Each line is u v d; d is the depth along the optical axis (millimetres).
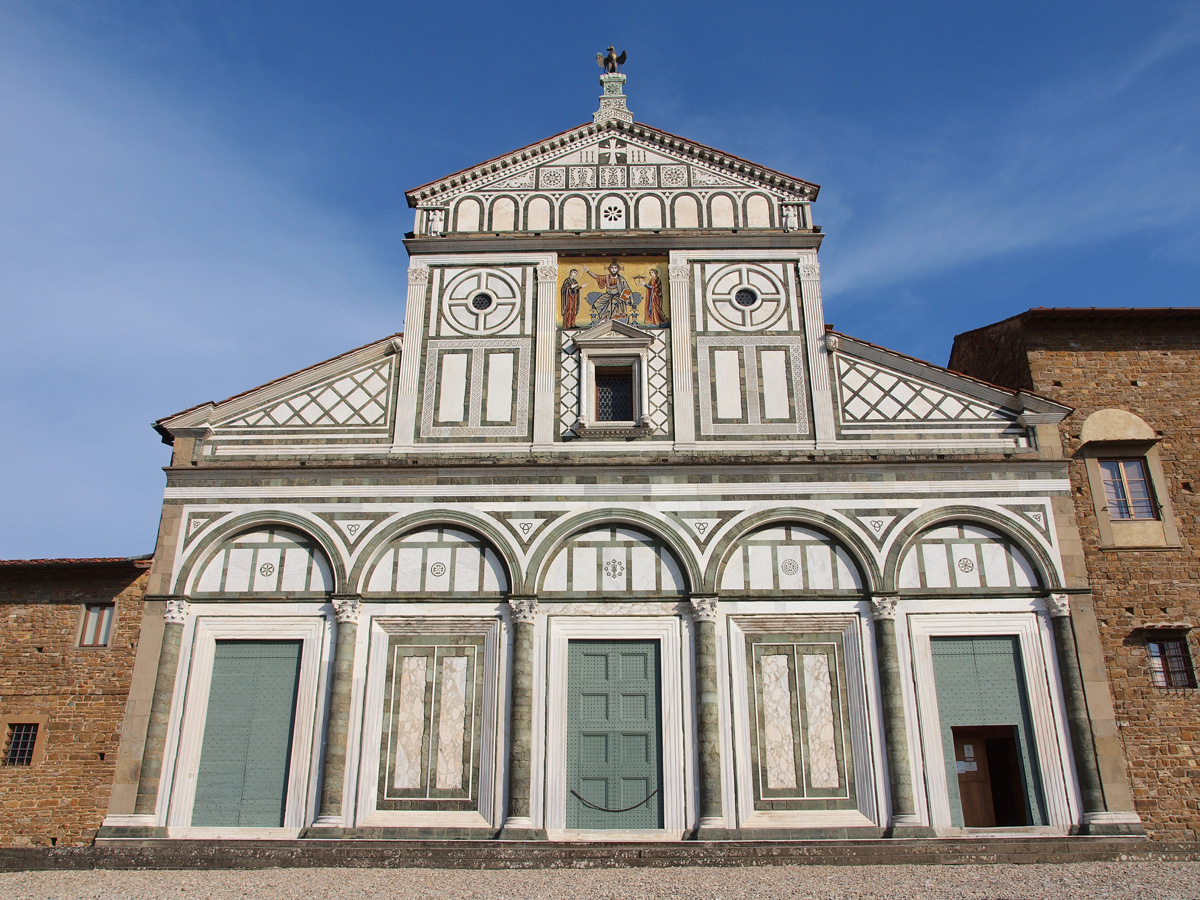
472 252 25203
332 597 21578
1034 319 24672
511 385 23672
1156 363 24422
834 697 20781
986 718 20688
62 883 16641
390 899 14859
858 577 21641
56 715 24375
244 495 22453
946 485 22281
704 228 25531
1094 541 22469
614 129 26703
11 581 25578
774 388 23500
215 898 15062
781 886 15578
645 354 23844
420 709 20844
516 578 21594
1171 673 21375
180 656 21266
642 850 18344
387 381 23797
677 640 21266
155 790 20125
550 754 20391
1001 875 16547
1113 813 19609
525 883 16281
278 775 20453
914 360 23438
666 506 22188
